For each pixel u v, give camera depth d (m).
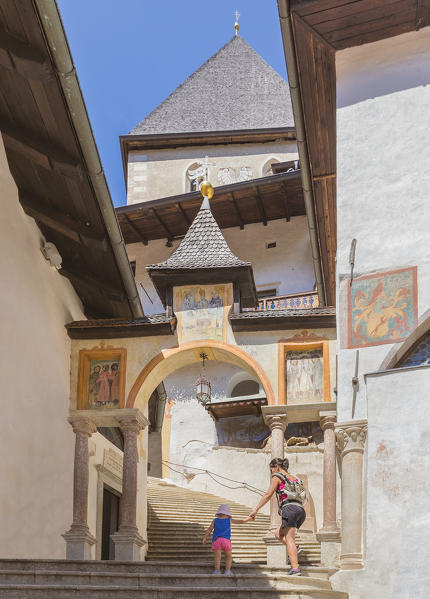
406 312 12.27
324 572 11.76
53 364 15.33
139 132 41.62
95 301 17.80
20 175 15.28
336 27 13.56
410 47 13.81
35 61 12.58
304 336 14.84
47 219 15.66
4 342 14.20
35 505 14.59
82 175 14.32
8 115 14.34
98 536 17.31
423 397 11.50
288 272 33.62
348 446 11.84
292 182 31.36
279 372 14.69
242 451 28.22
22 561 11.55
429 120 13.27
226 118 41.88
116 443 19.19
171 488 26.75
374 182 13.18
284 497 11.77
